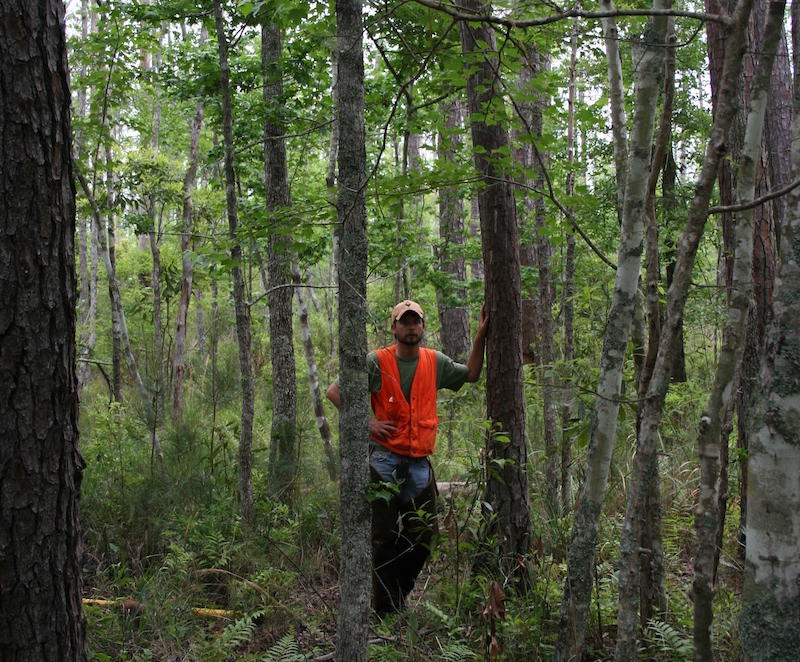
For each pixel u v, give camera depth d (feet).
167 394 27.99
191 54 20.90
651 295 9.53
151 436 20.65
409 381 13.29
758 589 6.29
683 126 28.48
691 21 25.41
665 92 9.03
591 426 9.49
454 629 11.63
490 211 13.75
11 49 7.16
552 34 13.85
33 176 7.32
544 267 19.42
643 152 9.05
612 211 27.09
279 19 15.08
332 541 16.37
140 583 13.46
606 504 17.06
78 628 7.89
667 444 22.77
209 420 22.90
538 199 19.26
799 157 6.51
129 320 41.91
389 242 24.25
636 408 10.17
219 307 41.55
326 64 20.53
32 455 7.34
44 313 7.41
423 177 11.76
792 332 6.22
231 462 21.01
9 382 7.21
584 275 27.66
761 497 6.30
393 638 11.95
